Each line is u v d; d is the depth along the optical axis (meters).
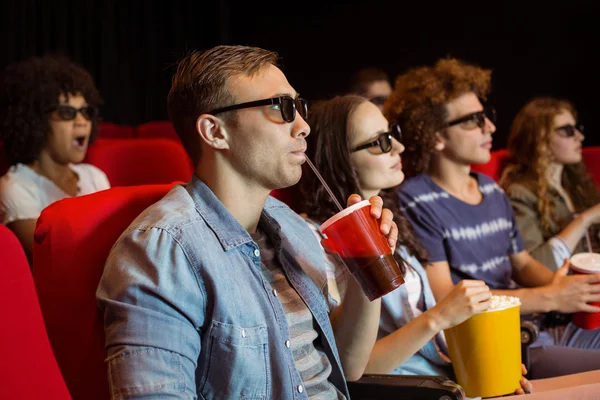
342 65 5.21
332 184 1.86
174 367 1.13
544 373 2.05
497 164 2.81
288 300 1.38
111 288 1.18
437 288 2.03
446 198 2.15
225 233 1.26
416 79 2.25
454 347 1.60
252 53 1.32
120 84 4.99
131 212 1.35
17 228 2.24
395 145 1.91
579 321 1.96
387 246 1.30
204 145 1.32
